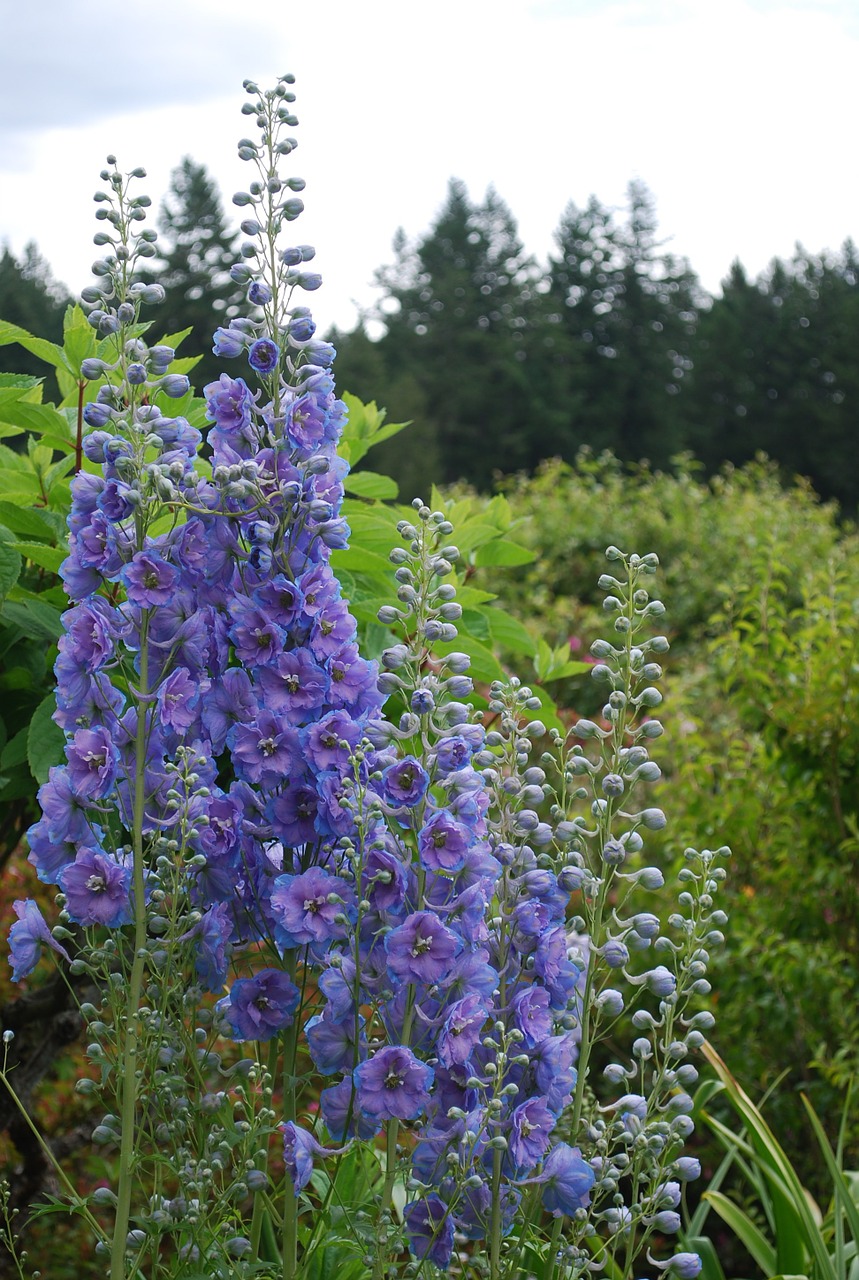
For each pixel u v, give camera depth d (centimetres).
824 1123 489
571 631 1053
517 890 207
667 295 5969
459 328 5538
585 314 5781
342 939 203
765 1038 520
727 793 547
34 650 288
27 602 263
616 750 212
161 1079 194
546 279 5900
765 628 556
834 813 527
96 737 197
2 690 286
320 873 194
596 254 5803
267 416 208
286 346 212
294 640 206
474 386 5178
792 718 513
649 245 5803
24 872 451
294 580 206
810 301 5638
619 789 206
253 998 202
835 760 515
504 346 5359
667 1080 215
